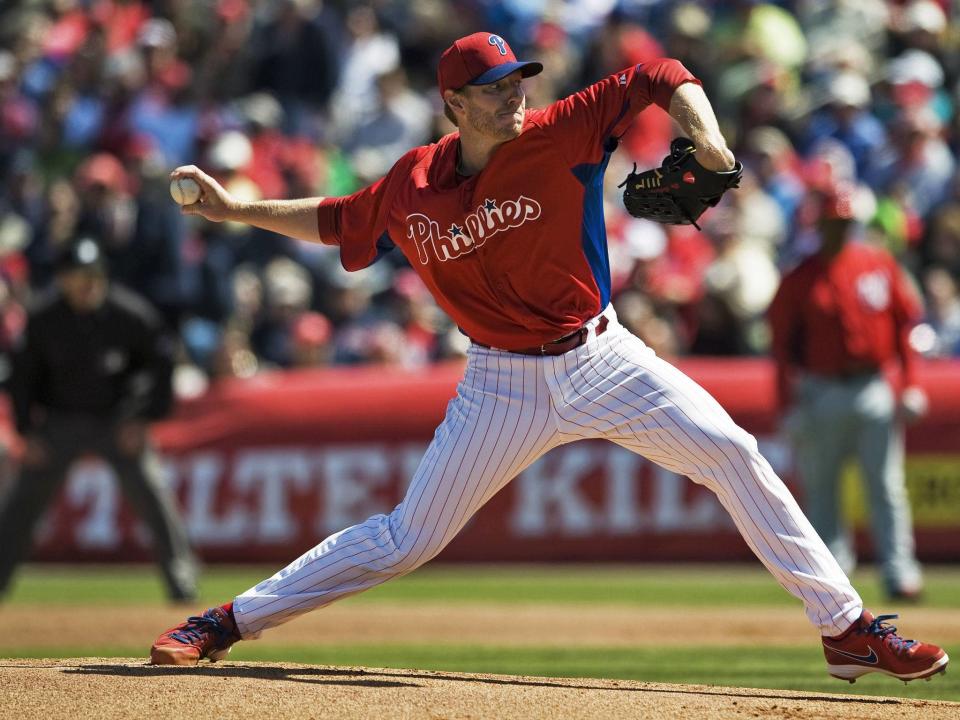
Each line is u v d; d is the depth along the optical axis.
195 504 42.72
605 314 16.16
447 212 15.95
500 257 15.81
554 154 15.48
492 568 40.81
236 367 44.53
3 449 42.34
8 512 33.91
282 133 55.56
